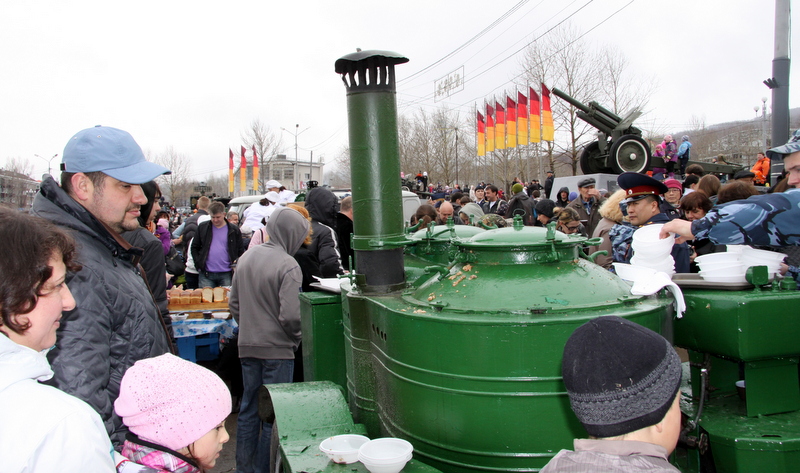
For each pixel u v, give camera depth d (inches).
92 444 50.4
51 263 54.5
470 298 88.1
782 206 91.4
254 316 147.8
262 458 144.9
